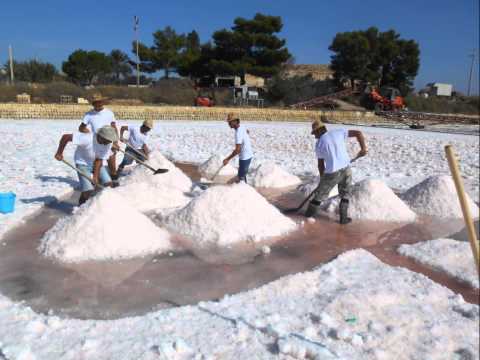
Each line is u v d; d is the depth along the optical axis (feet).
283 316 9.33
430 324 8.98
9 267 12.07
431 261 13.16
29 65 135.64
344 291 10.16
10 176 23.75
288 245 14.87
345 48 132.98
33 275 11.61
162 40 135.74
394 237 16.15
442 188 19.75
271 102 118.52
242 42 121.08
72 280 11.39
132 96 103.81
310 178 27.89
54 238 13.41
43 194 19.93
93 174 17.47
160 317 9.17
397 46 137.18
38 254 13.08
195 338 8.40
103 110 20.43
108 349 7.95
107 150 17.56
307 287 10.83
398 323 9.03
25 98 84.17
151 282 11.46
